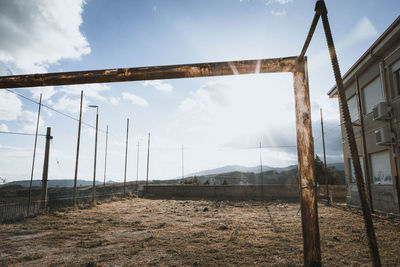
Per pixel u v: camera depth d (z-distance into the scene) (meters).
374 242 2.82
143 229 10.79
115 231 10.38
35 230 10.54
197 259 6.55
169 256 6.88
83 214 15.50
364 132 15.93
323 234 9.06
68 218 13.84
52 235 9.61
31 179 15.52
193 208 19.20
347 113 3.01
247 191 27.88
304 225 3.46
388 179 13.76
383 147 13.84
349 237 8.59
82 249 7.72
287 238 8.64
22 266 6.28
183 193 29.59
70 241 8.75
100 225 11.70
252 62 3.93
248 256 6.75
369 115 15.40
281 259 6.42
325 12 3.07
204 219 13.61
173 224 11.94
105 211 17.09
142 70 4.16
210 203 23.06
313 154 3.58
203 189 29.09
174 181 50.50
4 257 6.97
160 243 8.24
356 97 17.02
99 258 6.78
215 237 9.06
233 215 15.18
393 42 12.77
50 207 16.42
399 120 12.57
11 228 10.98
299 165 3.63
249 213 16.14
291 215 14.77
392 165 13.16
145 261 6.50
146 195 30.02
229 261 6.37
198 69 4.04
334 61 3.10
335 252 6.95
